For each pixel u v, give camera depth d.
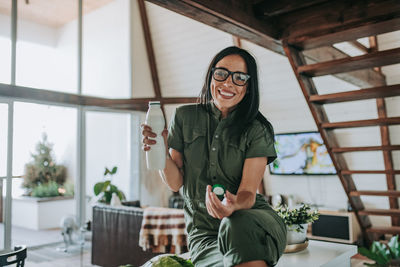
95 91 8.02
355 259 4.59
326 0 2.54
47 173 7.70
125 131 7.84
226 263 0.99
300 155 6.07
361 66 2.72
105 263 4.53
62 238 6.36
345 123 2.99
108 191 6.18
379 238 5.14
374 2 2.43
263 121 1.24
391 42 4.84
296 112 6.10
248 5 2.60
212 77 1.22
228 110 1.25
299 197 6.22
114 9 7.64
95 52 7.96
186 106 1.33
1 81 5.92
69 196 7.79
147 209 4.13
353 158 5.64
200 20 2.44
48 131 7.20
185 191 1.28
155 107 1.19
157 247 3.95
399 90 2.54
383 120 2.78
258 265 0.96
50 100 6.02
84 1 7.19
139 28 7.61
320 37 2.68
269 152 1.18
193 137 1.25
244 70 1.19
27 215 7.38
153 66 7.74
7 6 6.02
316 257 1.70
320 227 5.48
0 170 5.46
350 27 2.54
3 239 5.50
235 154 1.19
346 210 5.63
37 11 6.47
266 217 1.04
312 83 3.11
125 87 7.48
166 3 2.15
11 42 6.04
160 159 1.18
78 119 6.57
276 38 2.87
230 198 1.00
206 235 1.20
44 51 6.57
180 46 7.20
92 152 8.40
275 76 6.15
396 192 3.29
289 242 1.80
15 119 5.93
